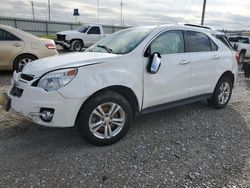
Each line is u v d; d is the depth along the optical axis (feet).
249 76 31.01
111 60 11.39
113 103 11.40
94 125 11.20
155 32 13.30
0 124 13.55
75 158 10.52
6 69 25.95
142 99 12.57
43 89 10.16
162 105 13.69
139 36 13.32
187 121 15.07
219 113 16.72
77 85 10.30
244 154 11.30
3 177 9.13
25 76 11.06
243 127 14.47
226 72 17.07
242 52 51.67
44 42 27.17
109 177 9.34
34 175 9.30
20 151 10.97
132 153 11.09
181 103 14.67
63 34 55.06
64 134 12.69
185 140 12.54
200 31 15.79
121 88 11.71
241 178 9.49
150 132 13.34
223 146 12.02
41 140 12.02
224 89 17.46
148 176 9.47
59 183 8.91
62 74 10.26
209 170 9.96
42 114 10.29
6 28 25.59
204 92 15.99
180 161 10.56
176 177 9.46
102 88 10.91
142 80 12.34
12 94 11.40
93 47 14.79
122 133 12.01
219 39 17.13
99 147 11.52
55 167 9.84
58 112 10.19
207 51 15.87
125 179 9.26
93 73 10.75
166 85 13.42
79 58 11.58
